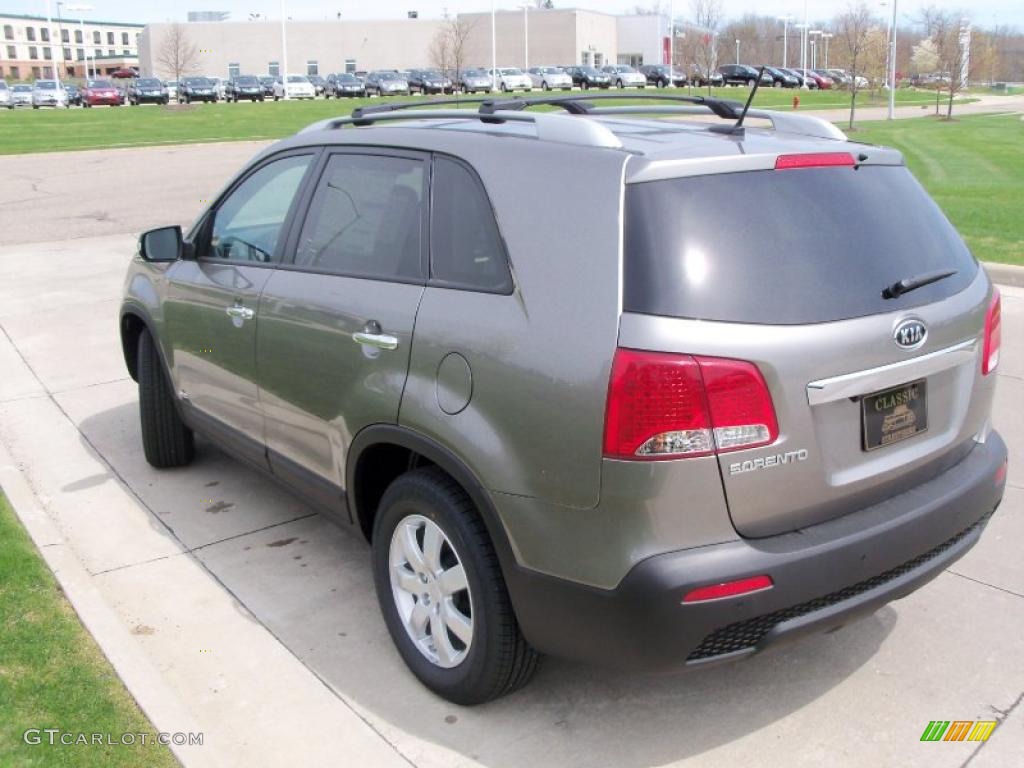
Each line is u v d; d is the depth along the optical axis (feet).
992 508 11.14
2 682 10.82
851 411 9.46
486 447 9.64
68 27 492.13
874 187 10.53
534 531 9.36
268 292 13.10
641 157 9.37
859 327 9.32
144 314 16.88
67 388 23.02
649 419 8.58
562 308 9.25
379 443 11.21
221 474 17.83
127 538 15.28
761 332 8.84
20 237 44.57
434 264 10.81
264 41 297.74
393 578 11.43
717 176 9.48
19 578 13.10
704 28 283.18
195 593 13.56
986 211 46.32
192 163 78.59
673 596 8.64
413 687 11.37
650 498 8.65
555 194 9.71
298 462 13.16
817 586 9.12
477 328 9.89
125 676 11.00
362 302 11.39
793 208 9.66
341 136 12.94
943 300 10.25
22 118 138.00
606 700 11.07
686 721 10.71
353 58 303.07
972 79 208.03
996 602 13.05
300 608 13.15
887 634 12.34
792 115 12.46
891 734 10.47
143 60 316.19
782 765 10.02
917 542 9.88
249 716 10.85
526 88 215.51
